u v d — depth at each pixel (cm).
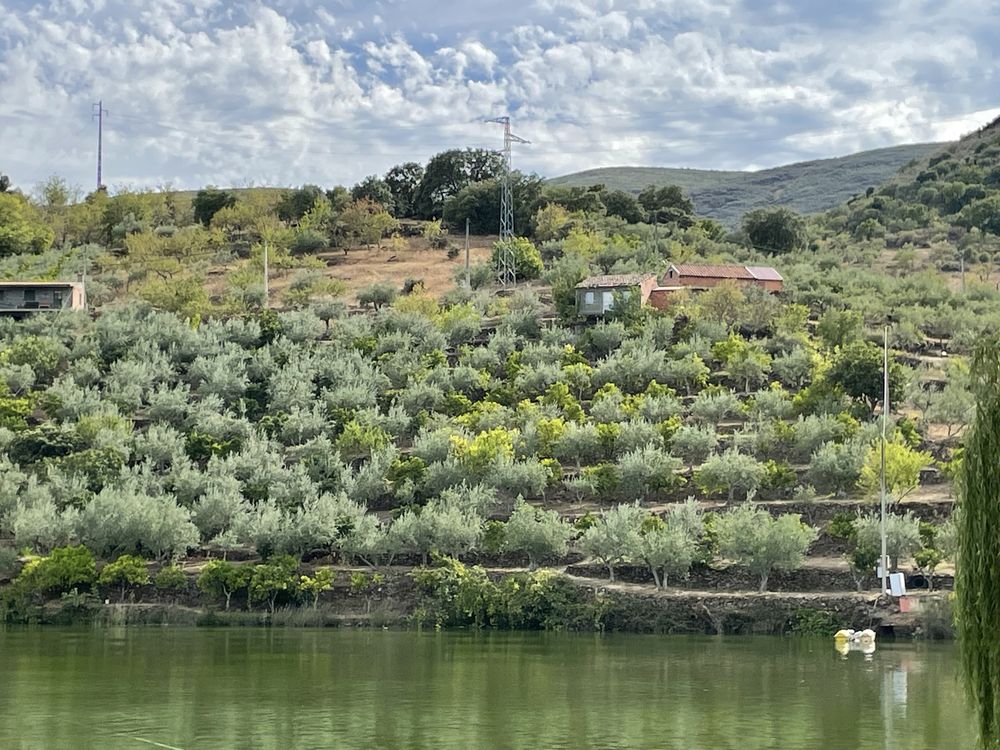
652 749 4909
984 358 3039
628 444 11131
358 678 6750
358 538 9931
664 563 9069
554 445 11338
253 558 10725
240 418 12912
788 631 8650
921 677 6688
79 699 6106
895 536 8838
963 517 2989
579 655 7644
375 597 9706
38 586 9856
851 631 8044
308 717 5628
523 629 9150
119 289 19038
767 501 10275
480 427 11950
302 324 15475
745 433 11269
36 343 14350
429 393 12850
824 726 5344
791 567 8844
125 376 13650
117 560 10150
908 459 9694
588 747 4944
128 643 8381
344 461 11956
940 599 8438
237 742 5075
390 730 5322
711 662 7300
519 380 12988
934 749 4878
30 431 12100
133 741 5106
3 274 19088
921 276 18412
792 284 16812
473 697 6131
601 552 9250
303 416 12488
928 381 12731
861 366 11662
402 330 15088
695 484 10731
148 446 11900
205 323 15975
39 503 10638
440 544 9694
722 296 14612
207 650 7975
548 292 17412
